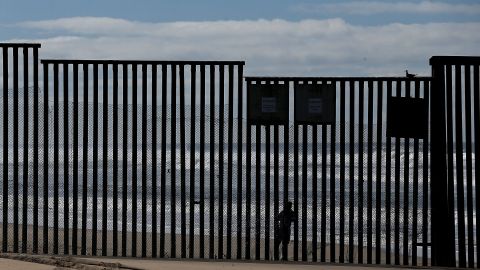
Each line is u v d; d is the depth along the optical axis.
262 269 20.31
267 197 22.81
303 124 22.56
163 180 22.66
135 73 22.47
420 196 44.75
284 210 23.03
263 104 22.47
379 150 22.66
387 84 22.66
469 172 22.92
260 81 22.52
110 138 33.34
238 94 22.38
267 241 22.88
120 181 66.25
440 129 22.84
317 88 22.53
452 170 22.89
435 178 22.98
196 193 61.38
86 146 22.64
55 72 22.45
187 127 27.08
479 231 22.86
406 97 22.69
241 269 20.19
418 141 22.81
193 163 22.56
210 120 22.47
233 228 42.19
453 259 23.03
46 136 22.62
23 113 22.56
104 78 22.45
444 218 22.95
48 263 19.77
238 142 22.45
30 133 26.02
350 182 22.83
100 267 19.42
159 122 26.12
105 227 22.83
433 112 22.88
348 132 22.97
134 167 22.67
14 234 22.83
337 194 59.50
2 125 23.73
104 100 22.52
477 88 22.78
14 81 22.52
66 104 22.44
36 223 22.77
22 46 22.42
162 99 22.48
